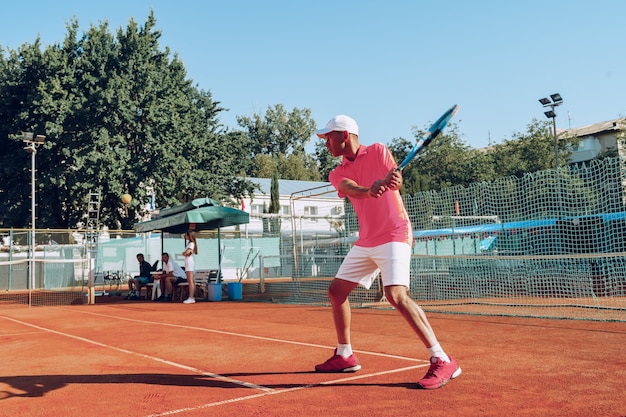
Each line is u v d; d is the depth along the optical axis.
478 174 46.88
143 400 3.94
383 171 4.26
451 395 3.85
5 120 34.06
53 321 10.27
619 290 13.52
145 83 32.59
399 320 8.89
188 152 34.16
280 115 86.31
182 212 16.50
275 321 9.30
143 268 18.08
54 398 4.07
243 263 24.38
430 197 14.66
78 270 22.14
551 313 9.58
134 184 31.94
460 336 6.86
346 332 4.69
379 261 4.25
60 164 31.33
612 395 3.80
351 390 4.05
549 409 3.47
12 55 34.03
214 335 7.48
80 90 32.34
